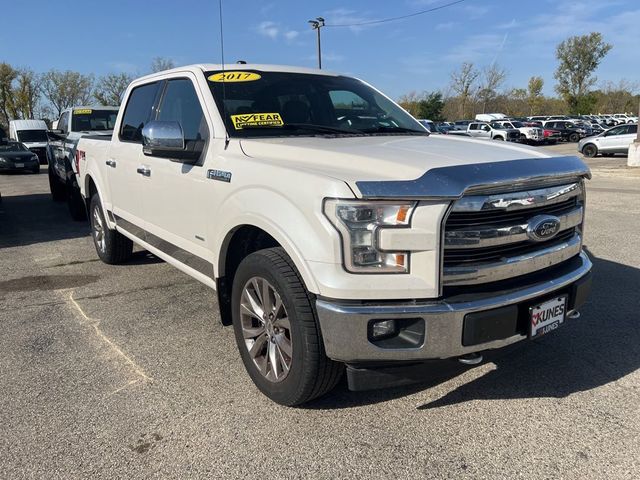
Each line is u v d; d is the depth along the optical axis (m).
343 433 2.86
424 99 65.31
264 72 4.21
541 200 2.80
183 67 4.28
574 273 3.06
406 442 2.78
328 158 2.90
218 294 3.54
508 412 3.05
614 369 3.54
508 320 2.69
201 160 3.66
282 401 3.03
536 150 3.21
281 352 3.00
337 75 4.65
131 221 5.05
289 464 2.61
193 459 2.66
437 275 2.52
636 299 4.83
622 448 2.70
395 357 2.57
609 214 9.17
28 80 61.75
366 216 2.49
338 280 2.53
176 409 3.11
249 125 3.66
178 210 3.97
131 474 2.55
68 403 3.19
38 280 5.74
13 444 2.79
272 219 2.82
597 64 75.38
